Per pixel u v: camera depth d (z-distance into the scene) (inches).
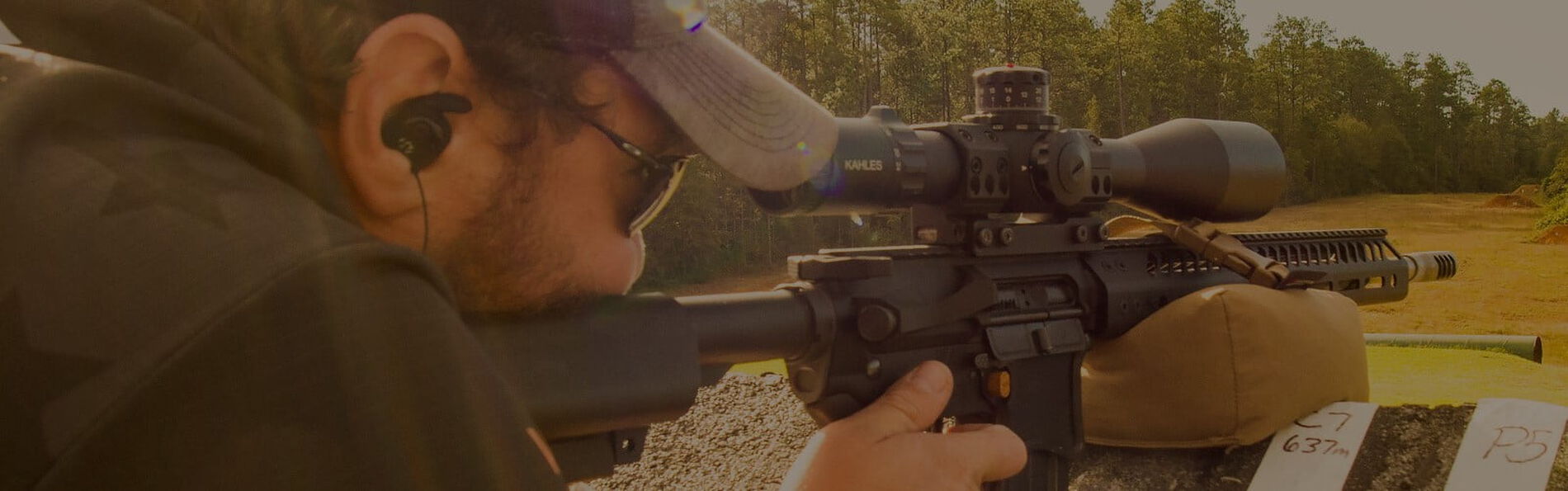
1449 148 3267.7
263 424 18.2
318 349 18.9
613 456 53.2
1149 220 107.6
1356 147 2817.4
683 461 138.0
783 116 37.5
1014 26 2063.2
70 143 19.9
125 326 18.3
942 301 77.7
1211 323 102.8
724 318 63.5
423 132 28.5
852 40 1926.7
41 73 20.5
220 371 18.2
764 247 1664.6
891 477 53.9
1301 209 2471.7
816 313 68.9
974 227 81.9
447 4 28.6
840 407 72.6
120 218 19.1
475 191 30.0
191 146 20.9
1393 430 106.7
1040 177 85.5
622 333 51.1
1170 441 106.4
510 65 29.6
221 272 18.9
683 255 1561.3
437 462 19.8
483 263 31.7
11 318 18.3
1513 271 1395.2
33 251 18.7
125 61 22.8
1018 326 85.6
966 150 80.8
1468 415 107.0
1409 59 3304.6
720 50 36.3
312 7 26.1
